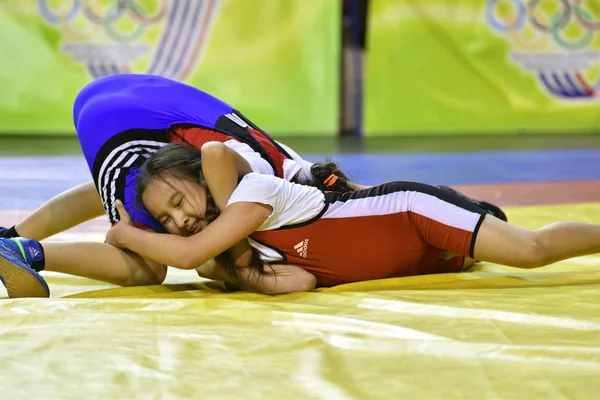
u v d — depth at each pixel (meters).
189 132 4.70
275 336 3.27
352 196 4.27
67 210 4.91
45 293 4.00
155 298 3.92
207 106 4.85
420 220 4.20
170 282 4.62
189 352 3.07
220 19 13.52
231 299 3.88
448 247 4.21
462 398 2.66
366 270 4.29
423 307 3.67
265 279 4.16
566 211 6.79
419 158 11.37
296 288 4.15
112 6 13.12
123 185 4.46
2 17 12.90
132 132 4.66
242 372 2.88
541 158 11.41
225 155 4.00
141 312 3.61
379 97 14.62
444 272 4.61
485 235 4.10
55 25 13.04
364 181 9.29
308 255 4.21
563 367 2.88
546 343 3.14
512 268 4.78
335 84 14.25
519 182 9.12
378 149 12.45
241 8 13.57
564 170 10.19
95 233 5.95
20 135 13.27
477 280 4.33
